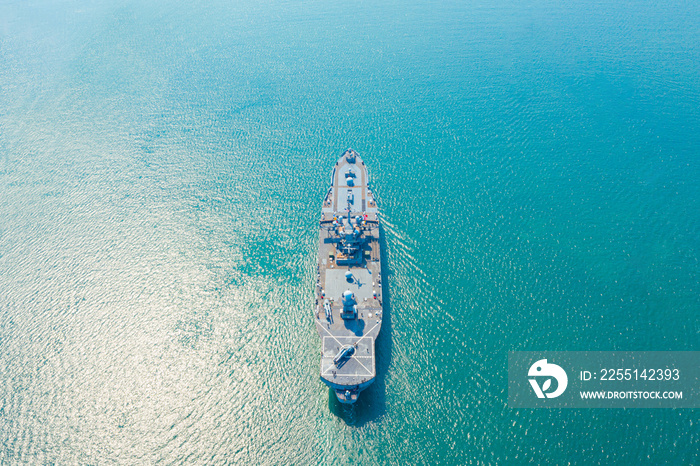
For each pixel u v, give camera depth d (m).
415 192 164.88
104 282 141.88
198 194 172.25
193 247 151.62
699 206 154.75
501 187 166.00
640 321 121.81
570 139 187.88
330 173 178.25
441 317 124.81
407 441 101.75
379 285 125.62
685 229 147.00
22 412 111.69
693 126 192.00
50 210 168.50
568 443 99.12
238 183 176.38
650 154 178.12
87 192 175.88
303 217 160.25
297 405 109.50
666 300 126.50
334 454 100.94
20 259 150.62
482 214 155.12
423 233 149.12
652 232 146.38
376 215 144.25
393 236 148.25
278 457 101.12
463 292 131.00
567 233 147.12
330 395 110.56
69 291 139.75
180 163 187.62
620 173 169.75
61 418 110.12
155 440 105.00
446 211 156.75
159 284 140.38
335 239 136.62
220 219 161.50
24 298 138.50
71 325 130.50
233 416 108.31
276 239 152.88
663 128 191.62
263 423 106.69
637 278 132.62
